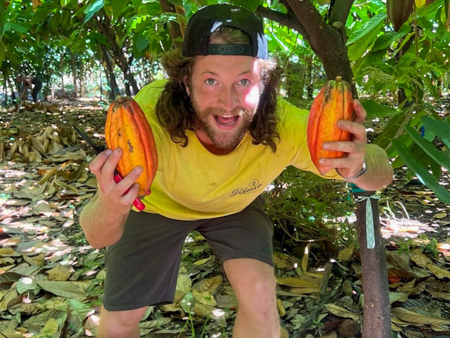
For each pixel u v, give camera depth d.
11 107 9.65
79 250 3.03
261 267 1.62
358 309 2.32
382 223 3.34
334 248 2.85
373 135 5.12
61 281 2.60
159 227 1.73
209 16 1.32
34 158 5.22
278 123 1.60
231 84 1.34
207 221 1.78
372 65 1.93
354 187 1.60
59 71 13.30
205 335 2.14
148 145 1.13
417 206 3.72
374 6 2.72
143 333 2.14
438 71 1.81
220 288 2.53
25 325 2.21
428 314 2.27
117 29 5.86
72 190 4.17
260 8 1.62
